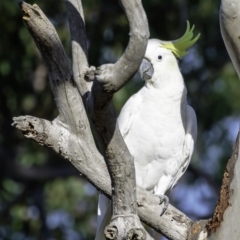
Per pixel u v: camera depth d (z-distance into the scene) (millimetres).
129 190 7168
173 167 10336
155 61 10055
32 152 20219
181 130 10164
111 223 7176
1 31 17969
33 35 7844
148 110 10078
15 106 19312
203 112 19297
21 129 7809
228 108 19062
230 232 8102
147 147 10156
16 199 20281
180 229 8367
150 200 8406
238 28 7898
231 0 7801
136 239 7012
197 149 20141
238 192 8062
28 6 7727
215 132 19734
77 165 8125
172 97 10055
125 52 6422
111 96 6574
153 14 18781
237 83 19203
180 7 18609
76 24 7906
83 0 18328
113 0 18500
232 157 8133
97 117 6738
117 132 6898
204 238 8234
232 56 8156
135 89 17703
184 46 10195
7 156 19500
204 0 18703
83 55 7762
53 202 20578
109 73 6426
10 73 18469
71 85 8039
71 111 8031
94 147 8148
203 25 18906
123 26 18266
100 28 18391
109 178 8109
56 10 18281
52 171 19844
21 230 20266
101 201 9766
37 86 19203
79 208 20781
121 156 7027
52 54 7941
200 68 19516
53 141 8008
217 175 20484
